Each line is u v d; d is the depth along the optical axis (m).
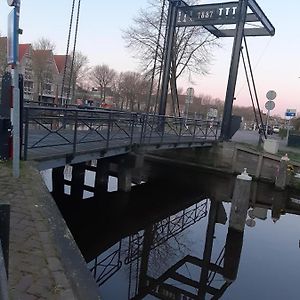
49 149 7.84
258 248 9.09
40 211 3.96
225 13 16.31
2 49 37.72
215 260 8.35
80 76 57.53
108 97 64.94
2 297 1.30
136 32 29.88
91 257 8.02
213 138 17.72
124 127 14.05
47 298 2.37
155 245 9.12
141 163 11.45
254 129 37.81
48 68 54.12
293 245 9.49
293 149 20.17
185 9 17.03
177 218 11.47
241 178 9.38
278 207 13.51
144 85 40.78
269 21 17.11
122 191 11.70
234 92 17.17
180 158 18.53
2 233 1.75
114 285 6.64
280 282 7.34
